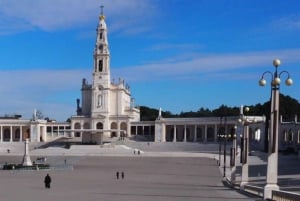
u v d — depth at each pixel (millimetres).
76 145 143875
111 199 37156
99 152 131875
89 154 128750
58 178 65188
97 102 175750
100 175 72125
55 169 84250
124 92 181875
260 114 170875
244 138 47750
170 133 176625
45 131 180000
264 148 128750
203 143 146125
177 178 67688
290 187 52750
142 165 97625
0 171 79938
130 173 77312
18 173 76062
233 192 45062
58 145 154125
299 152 111250
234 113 194625
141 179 65000
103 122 174625
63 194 41875
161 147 148375
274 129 31406
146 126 177250
